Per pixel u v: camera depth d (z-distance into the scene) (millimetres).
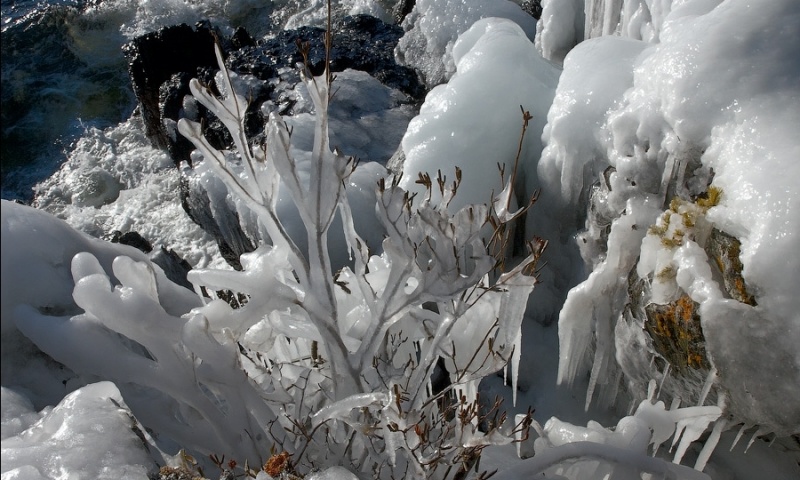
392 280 2803
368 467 3113
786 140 3631
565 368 4645
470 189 5461
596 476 3344
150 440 3180
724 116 3889
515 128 5535
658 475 3188
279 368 3238
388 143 7383
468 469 3049
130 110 10977
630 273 4246
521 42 5926
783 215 3438
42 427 2906
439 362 4934
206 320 2762
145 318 2812
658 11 5117
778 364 3473
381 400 2645
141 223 8945
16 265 3688
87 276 2826
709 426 4227
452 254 2650
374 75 8406
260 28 11984
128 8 12633
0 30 12289
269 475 2715
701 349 3748
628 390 4539
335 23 9438
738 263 3629
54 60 11812
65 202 9594
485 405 4797
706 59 4020
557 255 5219
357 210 6000
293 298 2877
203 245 8391
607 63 4898
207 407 2973
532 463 3115
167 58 9258
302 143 6973
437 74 8273
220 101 2730
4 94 11250
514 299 2879
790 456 4000
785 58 3904
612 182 4406
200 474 2883
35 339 3045
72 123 10805
